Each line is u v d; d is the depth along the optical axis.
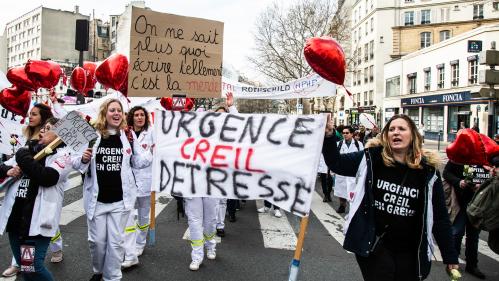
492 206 4.54
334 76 3.33
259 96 9.51
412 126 3.11
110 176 4.11
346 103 60.47
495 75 8.42
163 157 4.32
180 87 4.95
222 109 6.57
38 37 91.00
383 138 3.16
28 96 6.29
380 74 49.16
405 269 3.00
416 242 3.03
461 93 31.31
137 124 5.62
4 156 8.84
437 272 5.29
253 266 5.19
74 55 79.62
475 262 5.24
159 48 4.82
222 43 5.13
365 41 53.19
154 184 4.36
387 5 48.41
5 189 3.67
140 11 4.71
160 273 4.84
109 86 6.14
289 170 3.81
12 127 7.04
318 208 9.30
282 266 5.23
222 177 4.07
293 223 7.66
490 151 4.69
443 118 34.97
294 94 9.38
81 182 11.22
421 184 3.02
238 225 7.44
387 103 45.12
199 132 4.18
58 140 3.58
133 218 4.97
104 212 4.08
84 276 4.63
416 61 38.84
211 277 4.76
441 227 3.04
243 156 3.98
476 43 15.12
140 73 4.75
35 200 3.53
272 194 3.88
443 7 46.97
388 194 3.06
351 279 4.87
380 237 3.07
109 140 4.16
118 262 4.14
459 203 5.52
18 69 6.00
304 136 3.79
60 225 6.77
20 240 3.50
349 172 3.31
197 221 5.03
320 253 5.84
